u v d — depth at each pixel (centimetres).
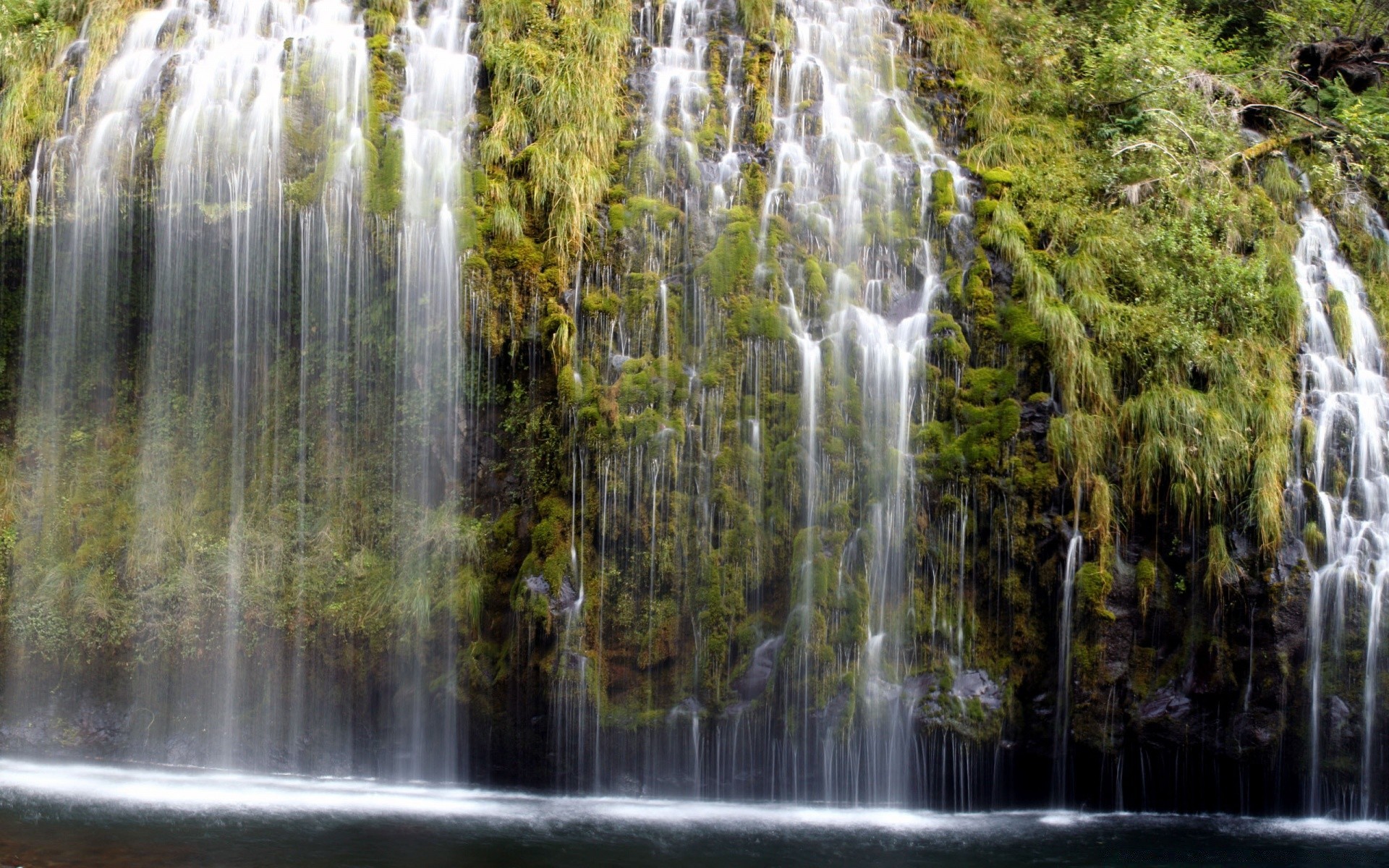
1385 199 1358
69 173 1210
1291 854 892
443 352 1120
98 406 1218
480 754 1052
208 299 1183
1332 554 1044
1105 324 1097
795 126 1274
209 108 1184
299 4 1315
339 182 1146
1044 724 1030
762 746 1019
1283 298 1163
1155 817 1020
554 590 1025
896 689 1025
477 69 1231
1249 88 1433
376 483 1129
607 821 941
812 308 1124
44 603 1149
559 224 1120
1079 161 1303
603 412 1059
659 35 1352
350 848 838
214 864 783
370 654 1077
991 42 1450
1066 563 1030
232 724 1103
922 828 949
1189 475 1025
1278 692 1009
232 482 1162
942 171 1223
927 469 1071
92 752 1113
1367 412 1118
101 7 1305
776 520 1053
